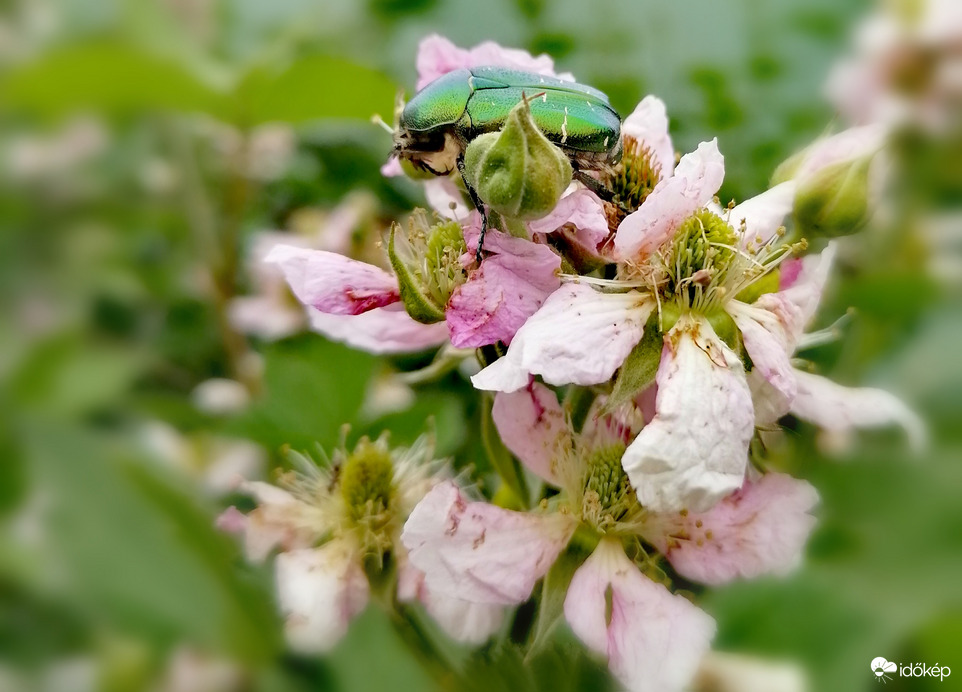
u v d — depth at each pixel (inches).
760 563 4.3
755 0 7.0
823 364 5.2
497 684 4.3
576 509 4.5
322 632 4.3
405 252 4.8
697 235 4.4
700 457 4.1
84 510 4.0
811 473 4.5
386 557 4.8
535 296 4.3
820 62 6.8
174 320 6.9
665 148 4.8
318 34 6.6
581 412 4.7
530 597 4.6
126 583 4.0
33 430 4.1
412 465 5.1
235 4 6.5
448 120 4.4
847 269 5.3
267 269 6.8
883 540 4.3
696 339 4.3
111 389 5.5
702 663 4.1
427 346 4.9
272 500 5.0
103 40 5.5
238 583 4.1
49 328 5.9
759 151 6.6
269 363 5.1
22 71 5.3
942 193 5.5
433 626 4.6
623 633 4.2
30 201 6.7
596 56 7.1
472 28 7.6
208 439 5.6
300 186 7.6
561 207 4.3
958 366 4.9
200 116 6.1
